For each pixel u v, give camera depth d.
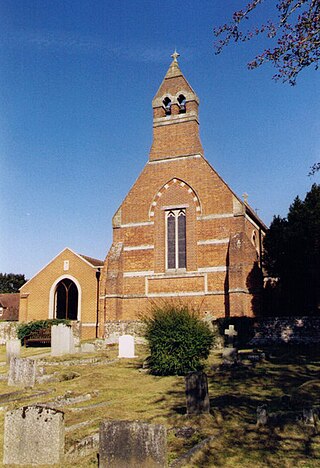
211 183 33.31
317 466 8.78
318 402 13.16
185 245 33.38
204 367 20.16
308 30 11.20
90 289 37.41
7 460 9.34
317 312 30.66
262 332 27.73
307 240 29.27
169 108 36.91
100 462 8.70
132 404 14.19
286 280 30.59
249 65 11.93
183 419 12.12
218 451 9.64
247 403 13.96
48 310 38.66
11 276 94.06
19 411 9.47
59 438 9.15
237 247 30.81
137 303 33.56
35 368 17.31
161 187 34.84
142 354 26.52
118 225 35.41
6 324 37.62
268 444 10.05
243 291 29.88
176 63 37.28
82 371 20.75
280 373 18.73
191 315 20.67
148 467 8.36
